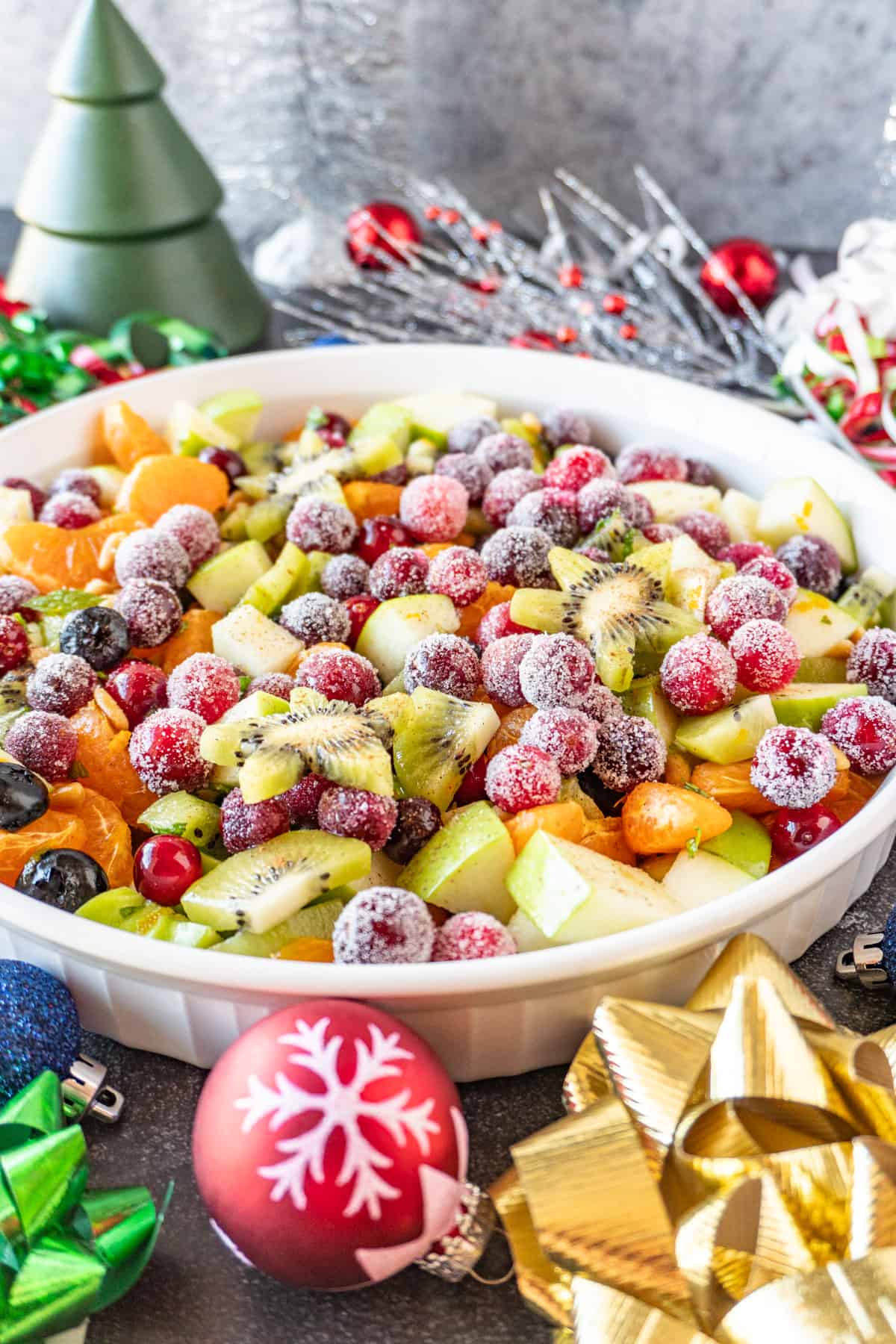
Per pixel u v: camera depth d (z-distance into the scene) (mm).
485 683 422
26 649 447
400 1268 326
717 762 408
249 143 722
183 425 518
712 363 613
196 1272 341
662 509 495
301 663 419
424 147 727
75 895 372
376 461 503
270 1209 313
